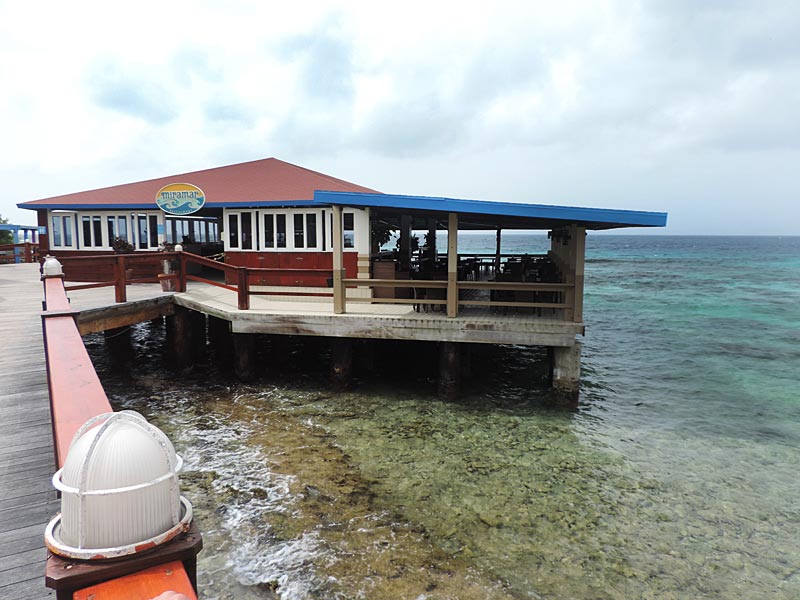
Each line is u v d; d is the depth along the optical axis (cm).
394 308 1241
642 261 8256
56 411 267
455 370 1080
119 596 136
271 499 678
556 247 1683
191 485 712
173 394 1109
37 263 2686
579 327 996
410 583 526
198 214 1941
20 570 302
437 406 1050
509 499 693
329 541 591
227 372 1285
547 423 973
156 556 146
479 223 1623
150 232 1773
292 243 1527
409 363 1388
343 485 718
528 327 1012
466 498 693
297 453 817
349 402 1064
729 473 795
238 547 577
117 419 152
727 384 1331
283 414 990
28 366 669
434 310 1193
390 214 1495
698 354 1691
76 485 143
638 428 979
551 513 663
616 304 2994
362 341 1309
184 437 876
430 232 1898
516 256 2050
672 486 746
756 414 1087
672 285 4212
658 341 1906
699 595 525
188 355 1271
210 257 1875
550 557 575
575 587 529
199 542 154
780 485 758
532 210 962
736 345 1844
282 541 589
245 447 838
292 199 1525
